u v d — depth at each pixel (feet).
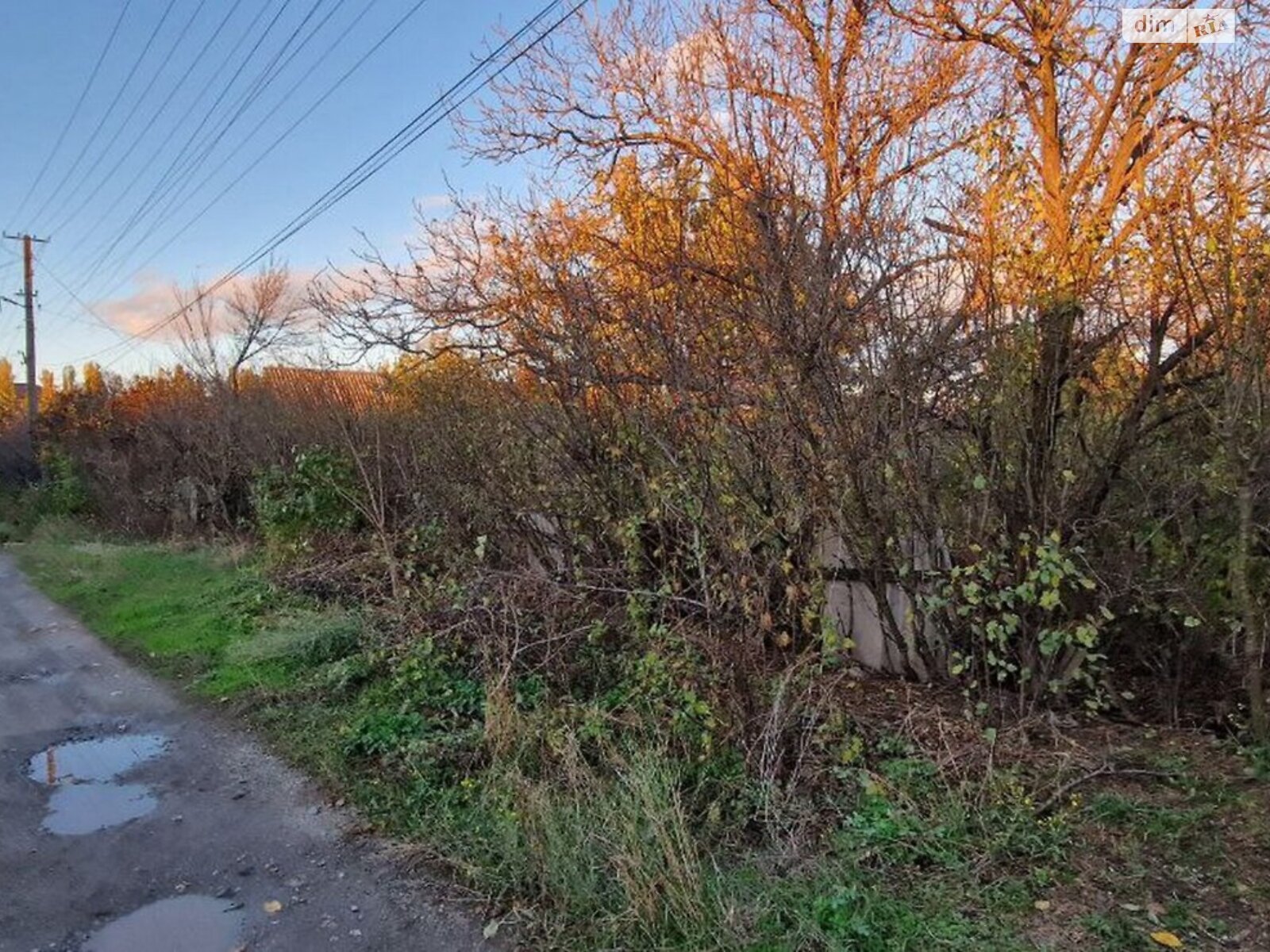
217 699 21.72
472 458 24.17
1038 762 14.14
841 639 14.35
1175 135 16.92
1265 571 14.55
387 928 11.43
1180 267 14.16
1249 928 10.03
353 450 29.22
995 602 14.61
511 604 18.13
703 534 15.51
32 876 13.19
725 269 15.80
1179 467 15.55
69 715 21.50
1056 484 15.53
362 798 15.33
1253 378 13.43
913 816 12.19
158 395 65.87
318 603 29.25
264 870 13.19
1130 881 11.01
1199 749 14.75
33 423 98.02
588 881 11.41
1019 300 15.64
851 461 14.98
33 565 49.75
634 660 16.19
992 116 18.39
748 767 13.24
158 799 16.08
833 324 14.48
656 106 28.99
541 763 14.67
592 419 19.34
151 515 59.98
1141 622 16.62
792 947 9.98
